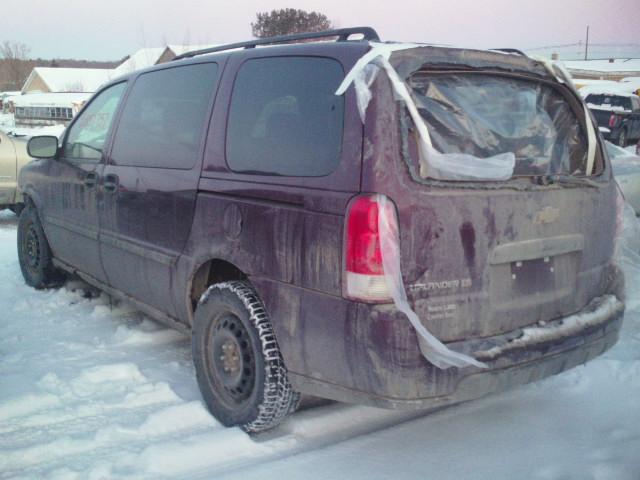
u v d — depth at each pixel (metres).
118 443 3.46
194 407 3.77
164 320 4.32
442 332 2.88
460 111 3.12
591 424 3.65
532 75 3.39
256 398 3.39
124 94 4.85
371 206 2.76
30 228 6.27
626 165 8.32
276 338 3.27
